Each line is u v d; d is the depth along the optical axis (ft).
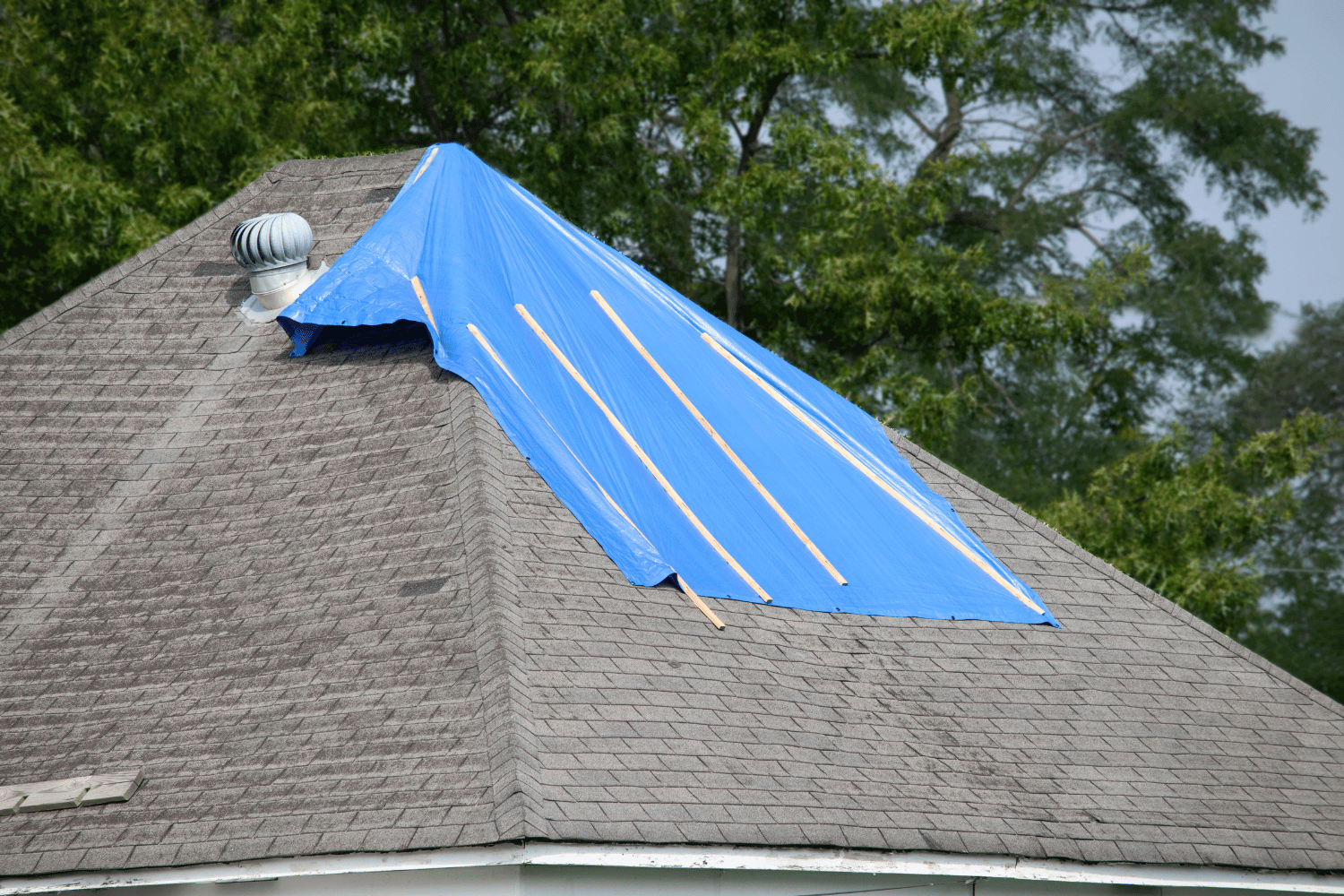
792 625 146.10
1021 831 126.00
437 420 150.00
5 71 289.12
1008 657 154.10
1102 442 495.00
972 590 162.50
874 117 477.77
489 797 105.60
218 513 146.41
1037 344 379.55
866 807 120.78
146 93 295.69
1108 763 141.90
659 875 115.85
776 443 170.91
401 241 170.09
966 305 364.99
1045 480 481.87
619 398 165.17
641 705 121.80
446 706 115.65
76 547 144.66
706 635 136.98
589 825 105.19
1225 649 168.14
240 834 108.37
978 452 489.26
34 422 160.86
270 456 152.46
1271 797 145.18
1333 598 507.30
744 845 111.14
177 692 124.88
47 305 304.91
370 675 121.19
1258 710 159.02
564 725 115.14
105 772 117.50
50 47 297.94
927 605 157.69
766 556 154.10
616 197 362.94
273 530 142.10
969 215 509.35
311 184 194.59
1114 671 157.89
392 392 156.76
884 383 361.71
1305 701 163.22
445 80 360.69
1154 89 516.32
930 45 350.84
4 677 129.70
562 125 370.94
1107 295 379.76
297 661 124.77
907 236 369.09
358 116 364.38
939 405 354.13
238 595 134.92
